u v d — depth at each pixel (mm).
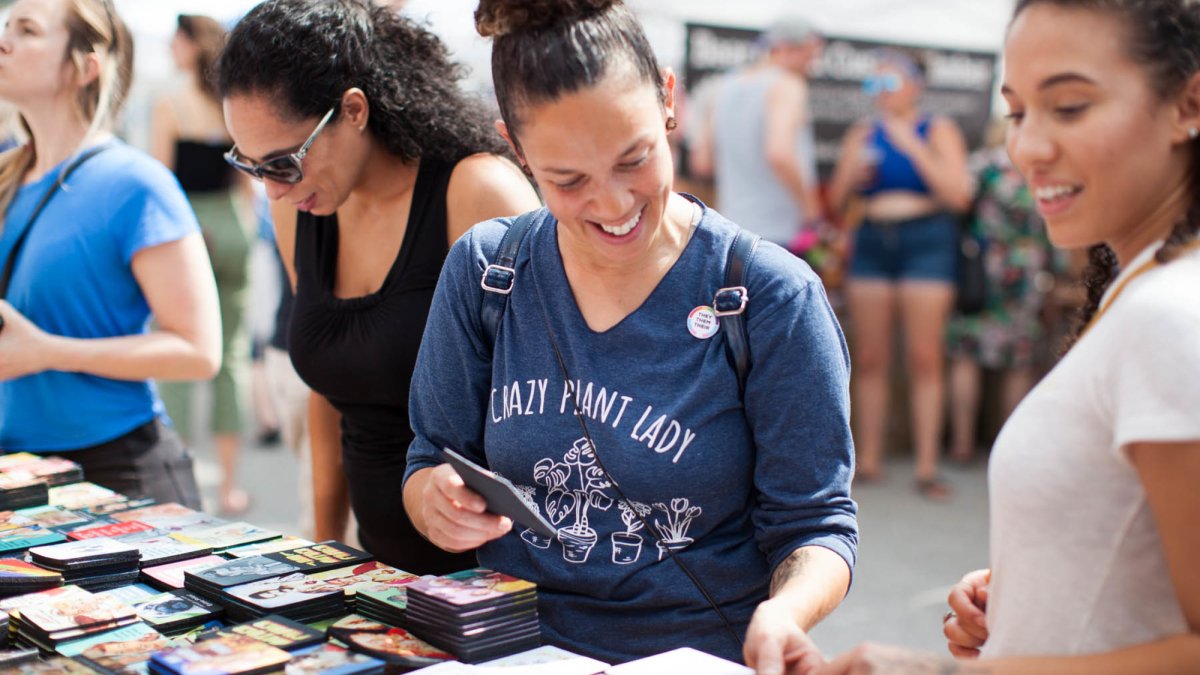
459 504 1616
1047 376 1284
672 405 1613
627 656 1674
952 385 6562
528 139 1513
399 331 2186
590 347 1653
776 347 1592
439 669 1474
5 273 2688
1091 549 1223
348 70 2076
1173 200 1214
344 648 1532
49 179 2680
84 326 2658
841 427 1618
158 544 2023
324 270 2297
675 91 1606
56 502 2338
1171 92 1161
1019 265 6215
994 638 1335
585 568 1673
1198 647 1151
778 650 1369
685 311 1630
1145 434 1114
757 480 1653
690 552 1664
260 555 1929
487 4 1491
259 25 2049
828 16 6469
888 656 1264
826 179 6348
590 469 1646
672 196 1683
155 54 6699
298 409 3408
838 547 1573
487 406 1797
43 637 1611
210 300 2721
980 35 6664
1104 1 1152
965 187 5809
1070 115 1187
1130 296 1185
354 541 2900
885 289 5926
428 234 2182
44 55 2605
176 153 5242
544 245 1719
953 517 5438
